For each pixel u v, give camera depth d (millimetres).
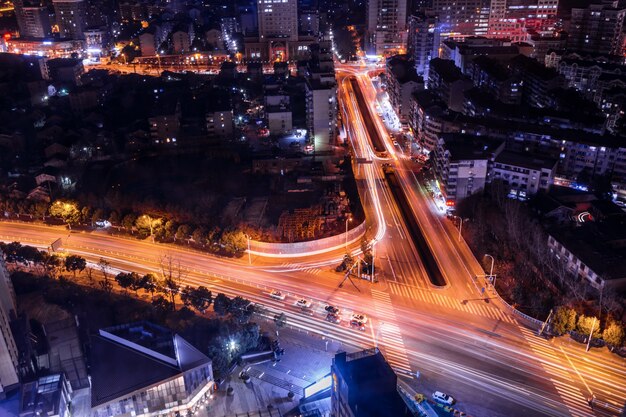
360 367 103188
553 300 149375
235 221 194875
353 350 141625
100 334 134125
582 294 150625
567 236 171375
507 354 138875
